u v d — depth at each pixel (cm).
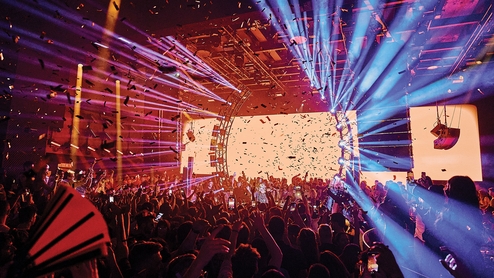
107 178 1230
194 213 553
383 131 1677
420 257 353
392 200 525
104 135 1547
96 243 90
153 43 1264
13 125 1179
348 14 1005
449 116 1603
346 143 1586
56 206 91
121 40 1264
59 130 1323
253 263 279
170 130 1866
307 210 601
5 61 1180
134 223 452
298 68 1592
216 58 1434
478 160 1545
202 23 1045
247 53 1355
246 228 364
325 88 1553
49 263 88
